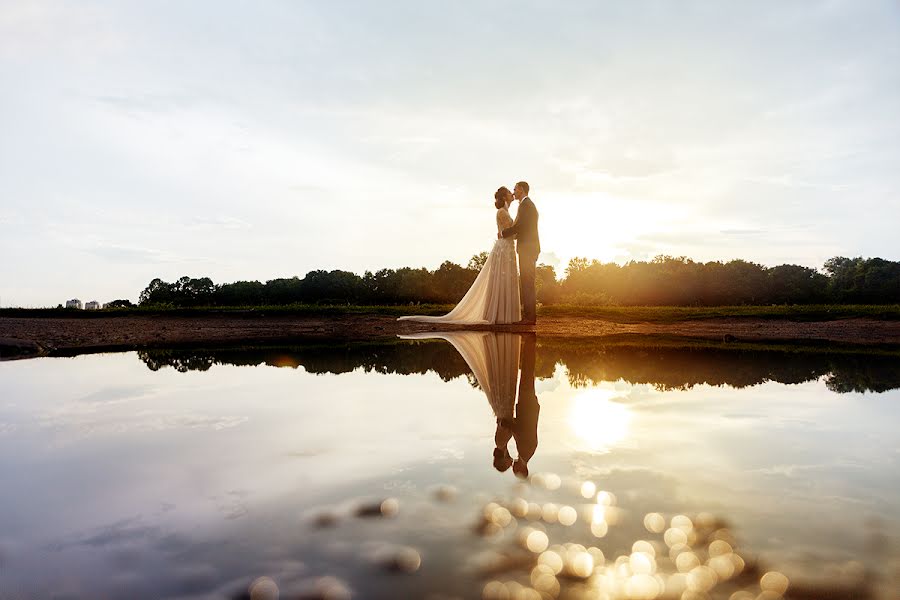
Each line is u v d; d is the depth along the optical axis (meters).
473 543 1.42
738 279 52.88
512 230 12.44
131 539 1.47
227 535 1.49
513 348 8.09
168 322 14.75
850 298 50.69
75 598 1.18
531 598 1.15
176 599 1.17
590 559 1.33
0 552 1.40
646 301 50.34
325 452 2.33
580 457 2.23
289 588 1.21
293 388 4.21
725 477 1.95
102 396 3.86
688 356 6.89
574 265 50.81
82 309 17.34
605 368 5.55
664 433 2.67
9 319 14.73
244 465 2.14
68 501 1.77
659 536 1.45
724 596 1.16
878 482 1.89
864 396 3.76
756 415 3.13
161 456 2.29
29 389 4.21
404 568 1.29
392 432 2.71
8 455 2.33
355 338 10.16
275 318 16.62
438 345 8.53
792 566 1.28
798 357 6.75
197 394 3.94
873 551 1.36
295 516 1.62
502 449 2.37
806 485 1.86
